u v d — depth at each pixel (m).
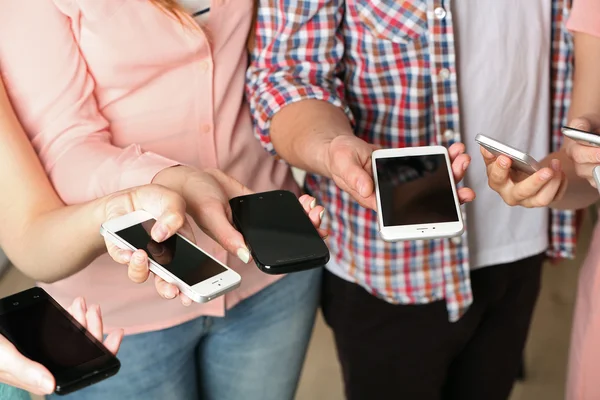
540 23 1.36
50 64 1.17
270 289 1.39
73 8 1.16
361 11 1.32
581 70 1.32
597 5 1.26
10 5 1.13
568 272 2.63
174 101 1.26
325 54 1.34
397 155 1.14
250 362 1.43
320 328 2.39
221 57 1.29
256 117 1.33
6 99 1.15
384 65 1.35
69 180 1.18
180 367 1.37
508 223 1.46
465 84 1.35
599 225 1.30
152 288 1.27
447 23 1.29
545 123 1.43
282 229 1.06
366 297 1.49
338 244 1.47
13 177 1.13
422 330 1.50
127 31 1.19
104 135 1.23
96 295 1.28
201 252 1.00
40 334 0.93
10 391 1.19
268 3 1.31
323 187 1.47
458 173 1.14
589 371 1.30
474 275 1.49
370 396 1.61
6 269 2.29
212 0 1.25
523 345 1.63
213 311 1.32
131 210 1.05
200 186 1.09
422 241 1.41
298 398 2.11
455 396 1.69
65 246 1.09
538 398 2.12
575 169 1.24
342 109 1.32
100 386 1.32
